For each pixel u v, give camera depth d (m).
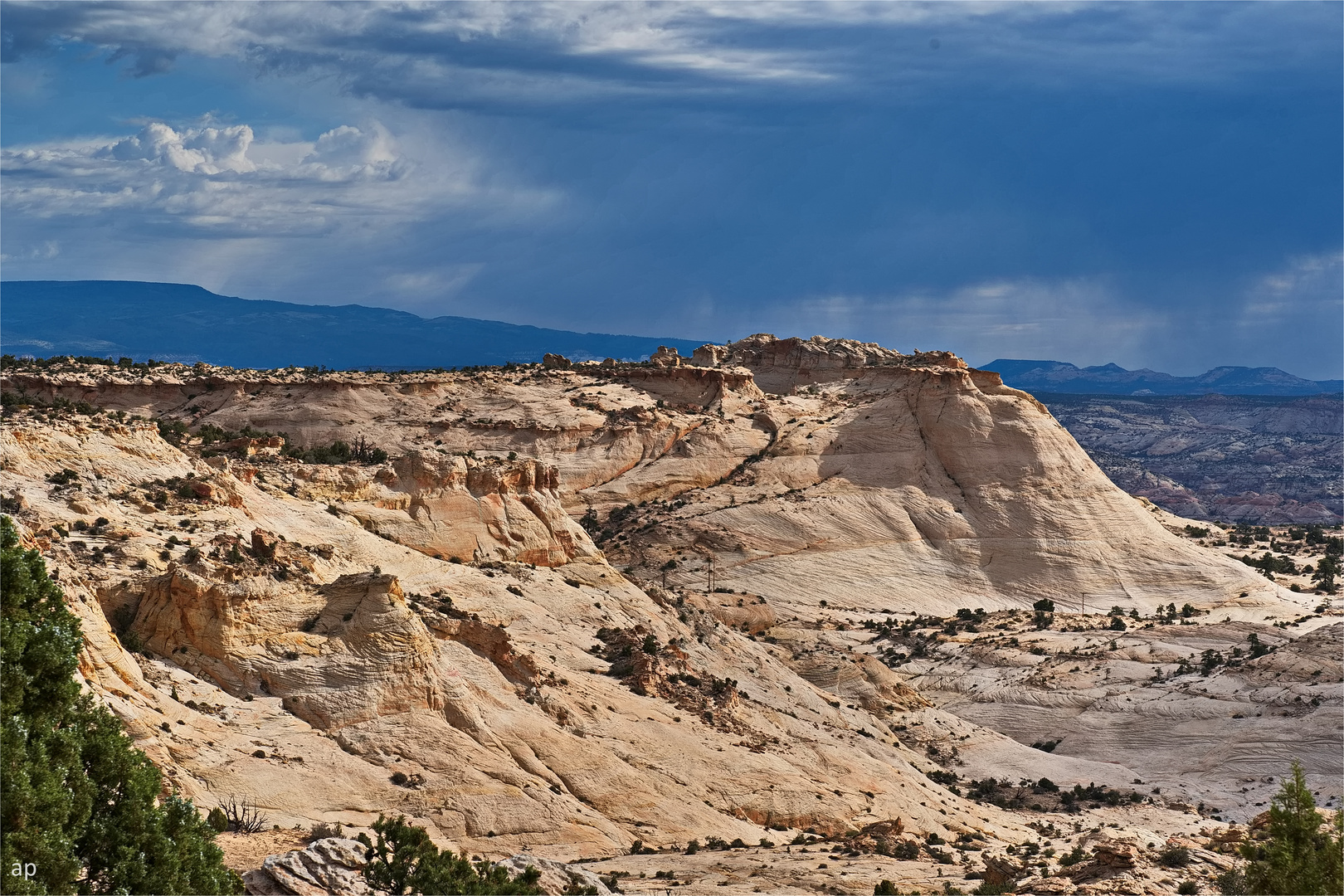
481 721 127.56
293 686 120.81
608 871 112.69
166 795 85.25
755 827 136.62
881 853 130.38
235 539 135.00
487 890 86.06
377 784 115.50
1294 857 82.56
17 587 76.56
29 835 68.94
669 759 139.38
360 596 127.75
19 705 73.19
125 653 112.31
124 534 134.00
